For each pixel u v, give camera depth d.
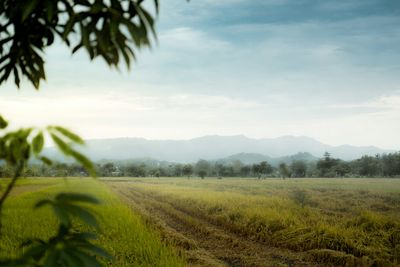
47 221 14.64
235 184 73.12
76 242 1.29
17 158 1.27
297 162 160.88
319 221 15.63
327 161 157.00
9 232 11.93
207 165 178.38
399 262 10.54
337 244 12.23
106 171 165.88
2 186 1.46
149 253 9.82
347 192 43.16
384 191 44.59
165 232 15.49
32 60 2.04
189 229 17.48
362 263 10.47
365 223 14.95
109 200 29.61
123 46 1.70
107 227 13.36
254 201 25.70
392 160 141.75
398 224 14.05
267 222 15.70
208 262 10.76
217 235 15.16
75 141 1.14
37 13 1.79
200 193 35.53
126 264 8.57
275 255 11.98
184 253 11.66
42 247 1.22
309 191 44.53
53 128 1.15
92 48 1.79
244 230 16.06
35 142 1.18
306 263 11.04
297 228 14.27
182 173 162.75
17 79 2.07
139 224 14.80
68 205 1.19
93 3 1.49
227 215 18.73
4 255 8.20
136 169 166.38
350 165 161.00
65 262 1.18
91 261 1.23
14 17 1.80
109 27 1.57
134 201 33.88
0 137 1.19
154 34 1.54
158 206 28.84
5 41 1.89
